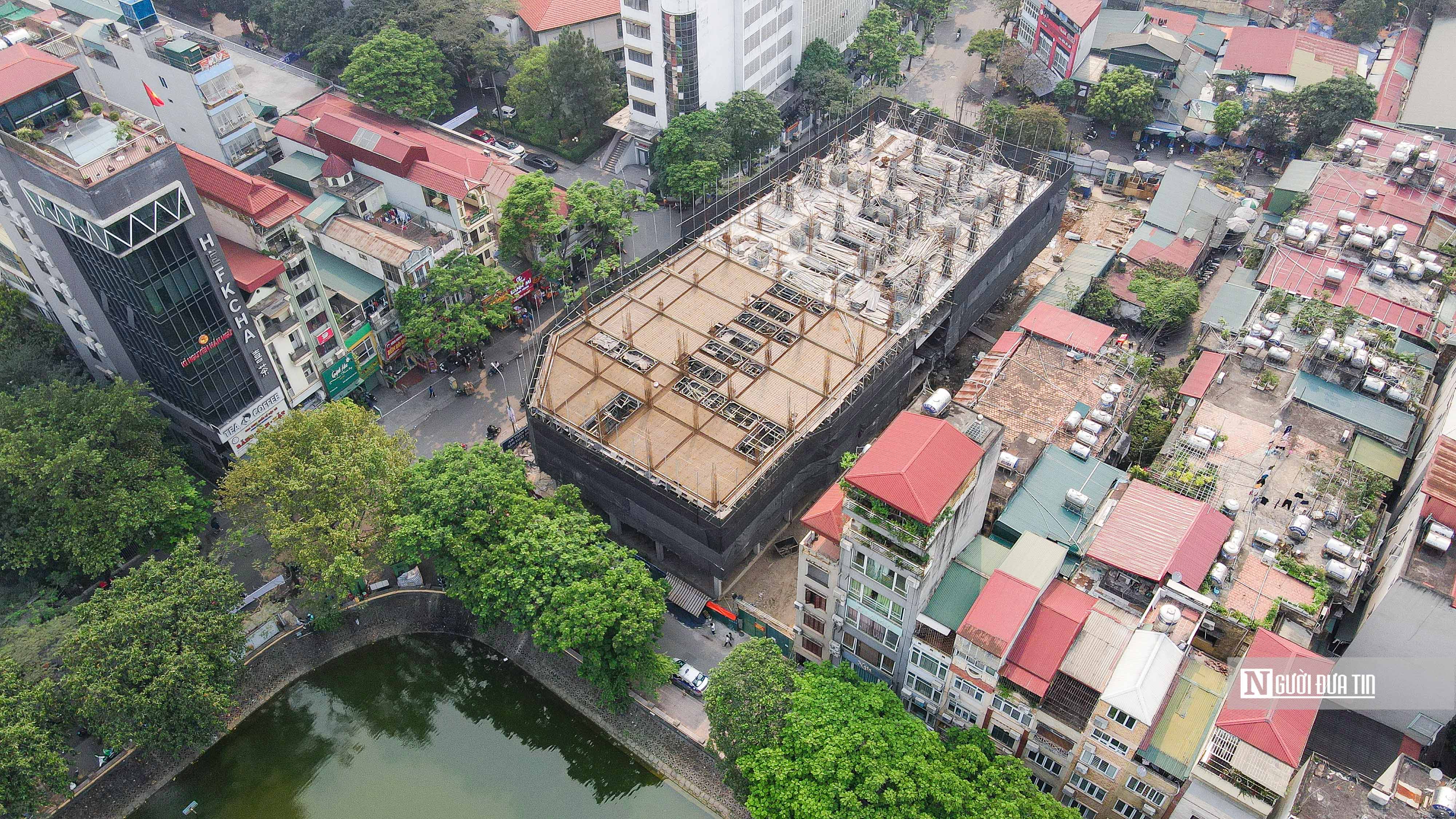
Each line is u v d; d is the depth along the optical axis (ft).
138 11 460.14
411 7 578.66
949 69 643.45
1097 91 563.07
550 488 394.32
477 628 359.66
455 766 327.26
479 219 451.12
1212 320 408.26
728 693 285.64
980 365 387.55
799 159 486.79
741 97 522.06
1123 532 296.92
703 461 338.75
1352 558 302.25
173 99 483.92
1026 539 290.97
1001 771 263.08
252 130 497.46
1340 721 285.23
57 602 335.88
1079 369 372.99
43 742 278.26
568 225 461.78
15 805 272.10
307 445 349.41
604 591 311.47
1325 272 406.62
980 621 265.34
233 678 314.76
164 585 310.65
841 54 622.54
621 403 360.48
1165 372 397.19
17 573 340.80
